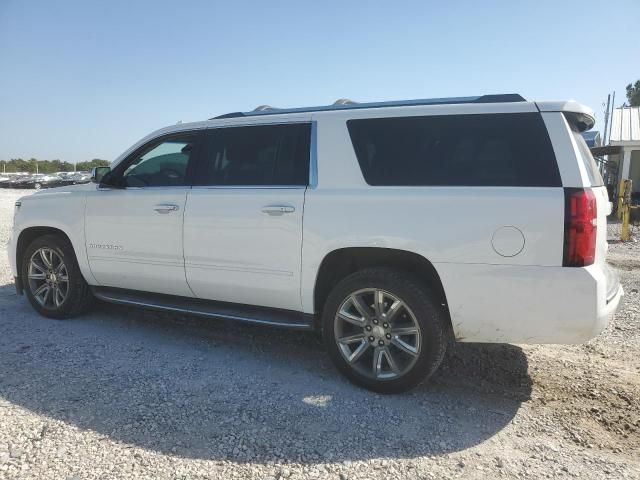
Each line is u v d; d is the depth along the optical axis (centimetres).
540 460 297
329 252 383
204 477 275
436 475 281
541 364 434
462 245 342
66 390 371
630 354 456
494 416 347
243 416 340
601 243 342
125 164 497
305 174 404
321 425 330
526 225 327
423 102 388
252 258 414
